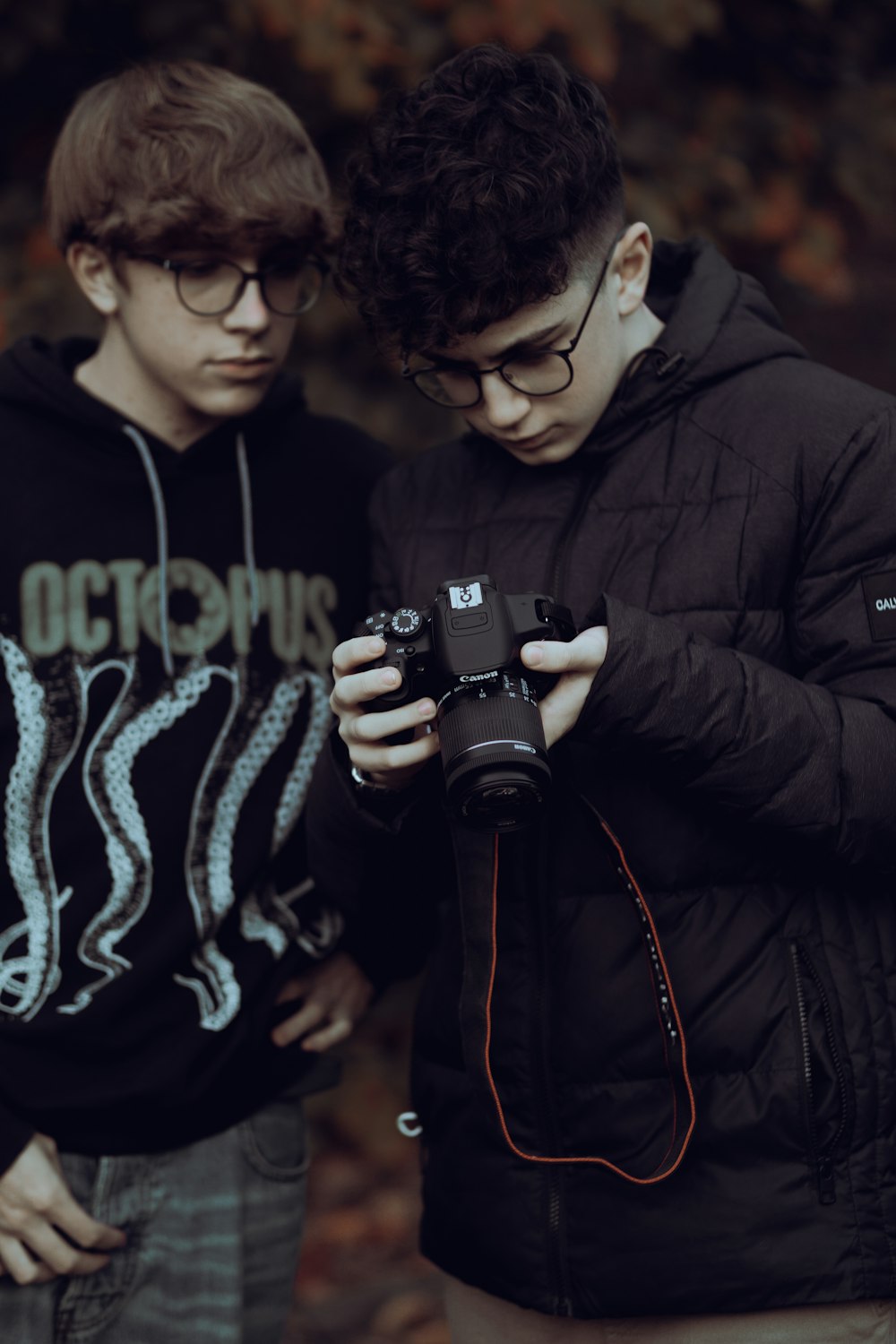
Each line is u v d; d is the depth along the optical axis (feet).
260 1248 6.26
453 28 10.71
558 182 4.74
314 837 5.51
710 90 12.75
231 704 6.15
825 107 13.15
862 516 4.86
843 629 4.87
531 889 5.07
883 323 16.25
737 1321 4.82
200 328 5.90
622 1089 4.95
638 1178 4.89
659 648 4.63
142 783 5.98
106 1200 5.85
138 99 6.05
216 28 11.03
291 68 11.15
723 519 4.98
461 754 4.40
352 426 6.96
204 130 5.90
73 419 6.08
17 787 5.88
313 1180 12.42
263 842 6.14
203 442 6.23
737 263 12.75
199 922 5.97
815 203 13.11
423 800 5.48
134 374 6.23
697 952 4.88
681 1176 4.84
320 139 11.33
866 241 15.93
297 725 6.30
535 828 5.07
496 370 4.90
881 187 13.14
